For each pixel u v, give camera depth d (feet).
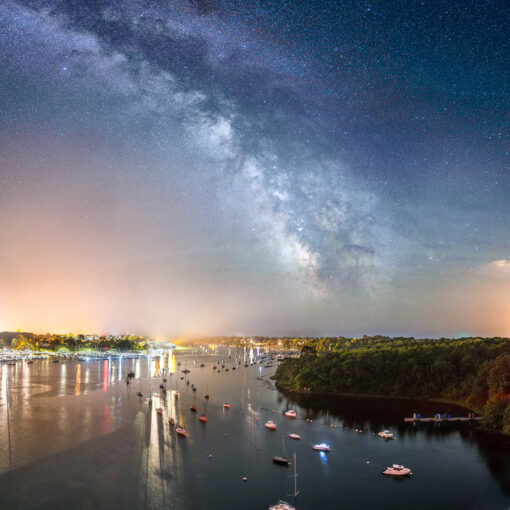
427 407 598.75
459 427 490.90
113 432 467.11
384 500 303.68
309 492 315.17
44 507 294.46
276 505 293.23
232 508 291.79
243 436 456.04
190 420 527.81
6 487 324.60
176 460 379.35
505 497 308.81
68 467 362.33
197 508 292.40
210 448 412.98
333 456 391.04
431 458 384.88
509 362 568.00
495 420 485.97
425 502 301.63
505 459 382.42
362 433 468.34
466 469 358.43
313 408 599.98
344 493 314.14
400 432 471.21
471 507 295.07
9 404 625.41
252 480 336.29
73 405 619.26
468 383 621.72
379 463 372.79
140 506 295.07
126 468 360.28
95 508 292.81
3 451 401.29
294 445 423.64
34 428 482.28
